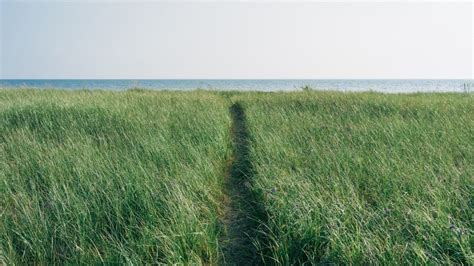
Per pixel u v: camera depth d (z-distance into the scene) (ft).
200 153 17.83
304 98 41.16
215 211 12.80
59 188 13.05
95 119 25.52
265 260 9.91
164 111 29.94
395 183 13.38
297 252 9.48
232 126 30.71
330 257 8.80
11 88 56.54
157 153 17.12
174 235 9.68
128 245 9.67
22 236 9.75
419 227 9.74
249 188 14.65
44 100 34.19
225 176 17.22
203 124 24.81
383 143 19.49
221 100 46.91
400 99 39.96
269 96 48.91
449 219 9.93
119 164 15.38
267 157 16.63
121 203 11.77
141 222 10.69
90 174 14.25
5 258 9.10
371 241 8.95
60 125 23.80
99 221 11.10
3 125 24.11
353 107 32.73
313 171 15.08
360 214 10.36
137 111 28.99
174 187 12.64
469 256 8.24
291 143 20.02
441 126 23.22
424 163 15.49
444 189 12.43
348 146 19.15
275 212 11.10
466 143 18.95
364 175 14.64
